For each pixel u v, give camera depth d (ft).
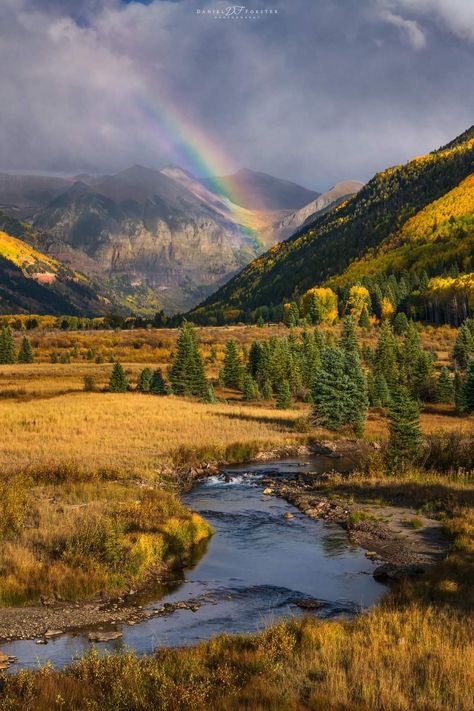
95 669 34.63
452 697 30.71
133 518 70.59
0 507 67.97
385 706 29.68
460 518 74.43
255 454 141.28
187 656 36.88
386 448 119.34
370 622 41.91
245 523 80.69
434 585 51.11
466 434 144.25
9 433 147.54
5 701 30.81
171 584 56.39
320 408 183.21
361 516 79.20
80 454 121.60
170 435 153.58
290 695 31.17
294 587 55.16
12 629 44.83
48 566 55.16
